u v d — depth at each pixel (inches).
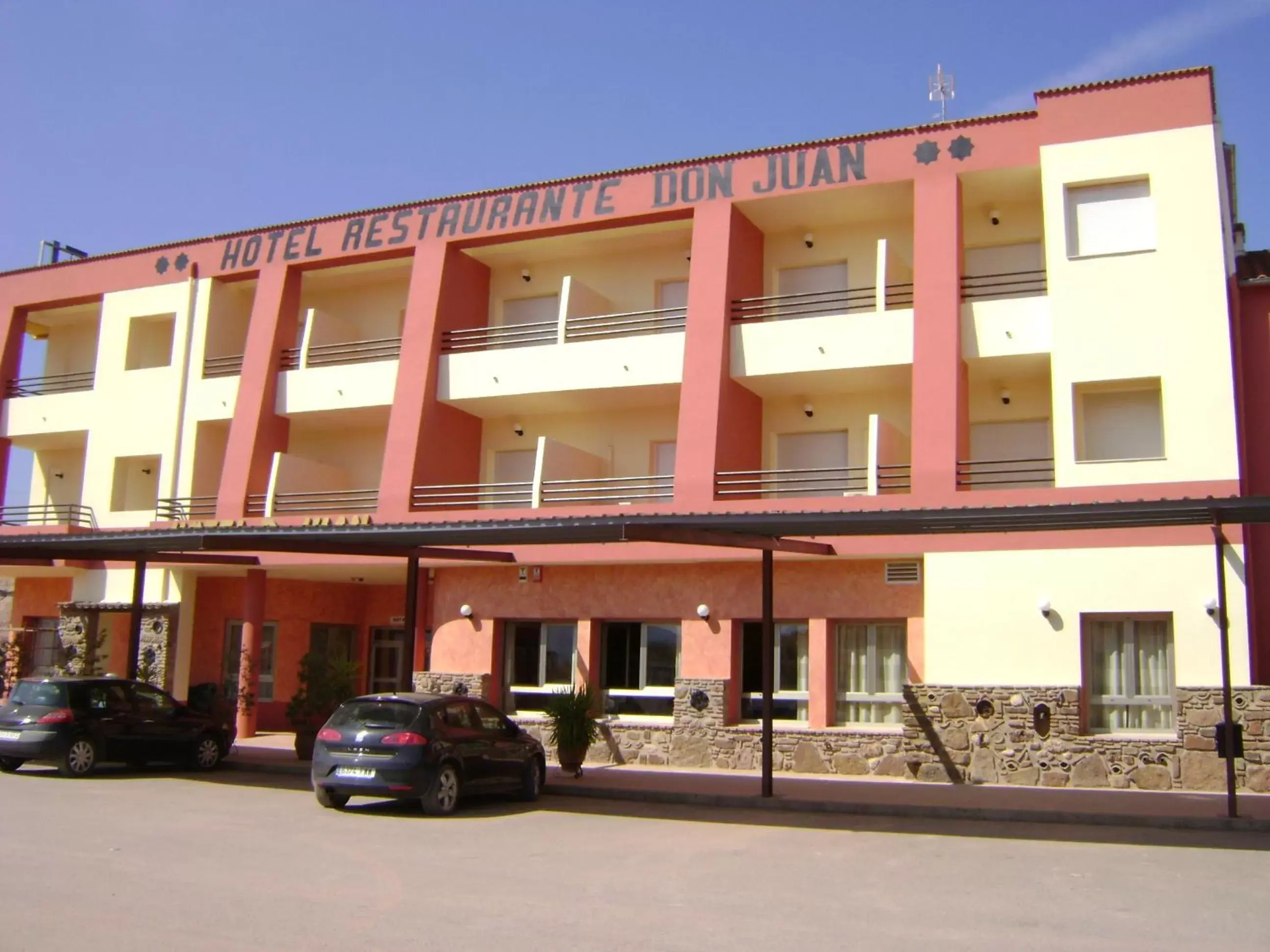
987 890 402.6
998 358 796.6
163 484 1095.6
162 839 477.7
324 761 583.5
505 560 871.1
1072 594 729.0
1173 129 767.1
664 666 876.6
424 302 987.9
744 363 867.4
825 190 862.5
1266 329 776.9
